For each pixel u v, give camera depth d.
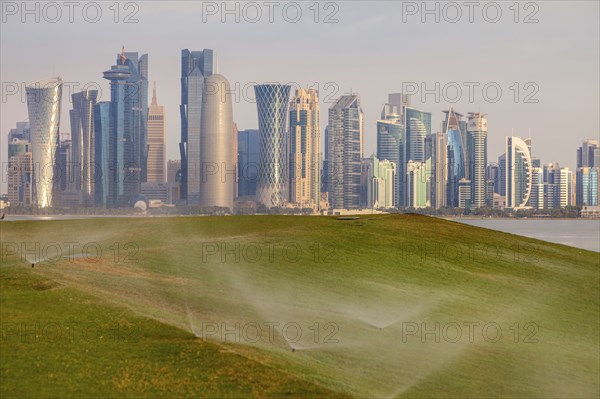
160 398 22.84
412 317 37.16
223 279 40.56
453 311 39.44
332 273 44.44
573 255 60.84
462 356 31.78
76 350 26.62
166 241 51.16
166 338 28.50
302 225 60.03
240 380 24.66
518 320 39.31
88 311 31.45
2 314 30.53
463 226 66.94
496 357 32.31
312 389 24.47
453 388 27.44
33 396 22.45
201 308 34.19
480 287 45.75
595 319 41.41
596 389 29.30
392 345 31.97
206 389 23.73
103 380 23.98
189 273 41.44
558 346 35.25
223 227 58.38
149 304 33.81
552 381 29.84
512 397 27.31
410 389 26.53
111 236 53.12
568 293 47.16
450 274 48.09
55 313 30.97
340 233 56.81
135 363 25.62
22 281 36.28
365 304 38.50
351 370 27.91
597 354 34.53
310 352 29.42
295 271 44.06
